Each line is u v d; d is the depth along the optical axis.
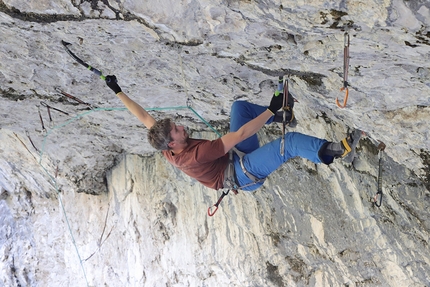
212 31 4.62
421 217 6.54
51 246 11.78
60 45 5.48
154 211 9.39
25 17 4.87
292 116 4.59
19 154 10.18
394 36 4.10
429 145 5.74
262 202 7.96
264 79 5.93
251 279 8.13
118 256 10.30
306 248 7.52
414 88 4.89
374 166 6.84
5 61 6.04
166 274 9.38
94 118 8.18
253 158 4.58
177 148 4.44
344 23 4.07
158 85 6.44
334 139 6.70
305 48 4.69
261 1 4.05
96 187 10.38
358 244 7.03
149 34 4.93
